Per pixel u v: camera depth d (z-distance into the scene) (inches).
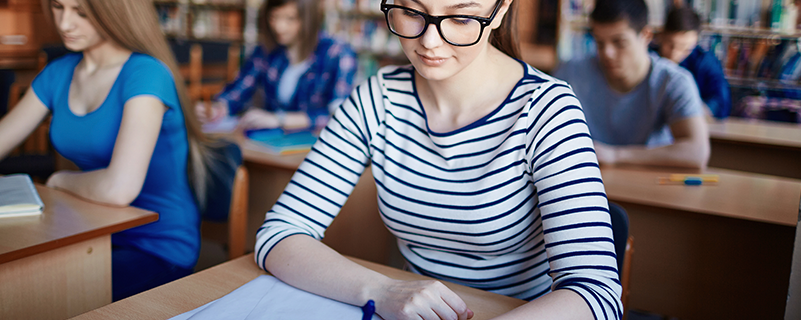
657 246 68.4
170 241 61.8
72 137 59.6
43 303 43.5
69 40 56.6
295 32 117.3
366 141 40.0
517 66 36.0
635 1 90.5
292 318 29.9
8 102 104.5
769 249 61.9
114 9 55.8
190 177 64.4
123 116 55.9
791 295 34.3
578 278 29.8
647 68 95.7
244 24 220.2
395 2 32.1
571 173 31.5
